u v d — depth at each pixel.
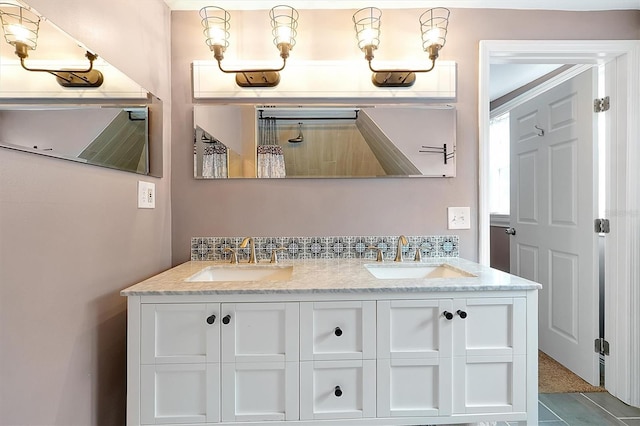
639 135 1.64
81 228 1.03
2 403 0.78
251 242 1.56
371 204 1.65
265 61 1.63
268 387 1.08
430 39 1.49
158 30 1.50
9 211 0.79
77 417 1.02
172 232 1.63
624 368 1.68
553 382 1.87
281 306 1.08
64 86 0.92
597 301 1.82
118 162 1.19
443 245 1.65
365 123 1.63
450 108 1.63
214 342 1.06
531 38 1.64
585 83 1.86
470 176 1.66
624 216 1.68
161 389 1.06
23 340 0.83
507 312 1.12
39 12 0.84
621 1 1.59
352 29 1.64
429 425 1.20
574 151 1.94
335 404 1.09
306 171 1.63
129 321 1.05
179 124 1.63
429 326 1.10
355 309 1.09
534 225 2.28
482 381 1.11
